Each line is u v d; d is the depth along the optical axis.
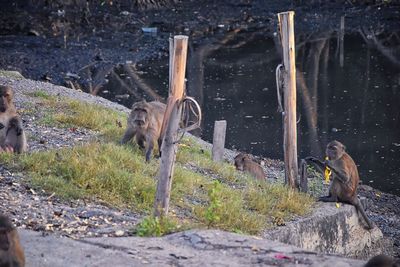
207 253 16.34
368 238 26.58
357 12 66.69
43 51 53.41
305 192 27.00
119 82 48.41
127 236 18.06
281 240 22.80
